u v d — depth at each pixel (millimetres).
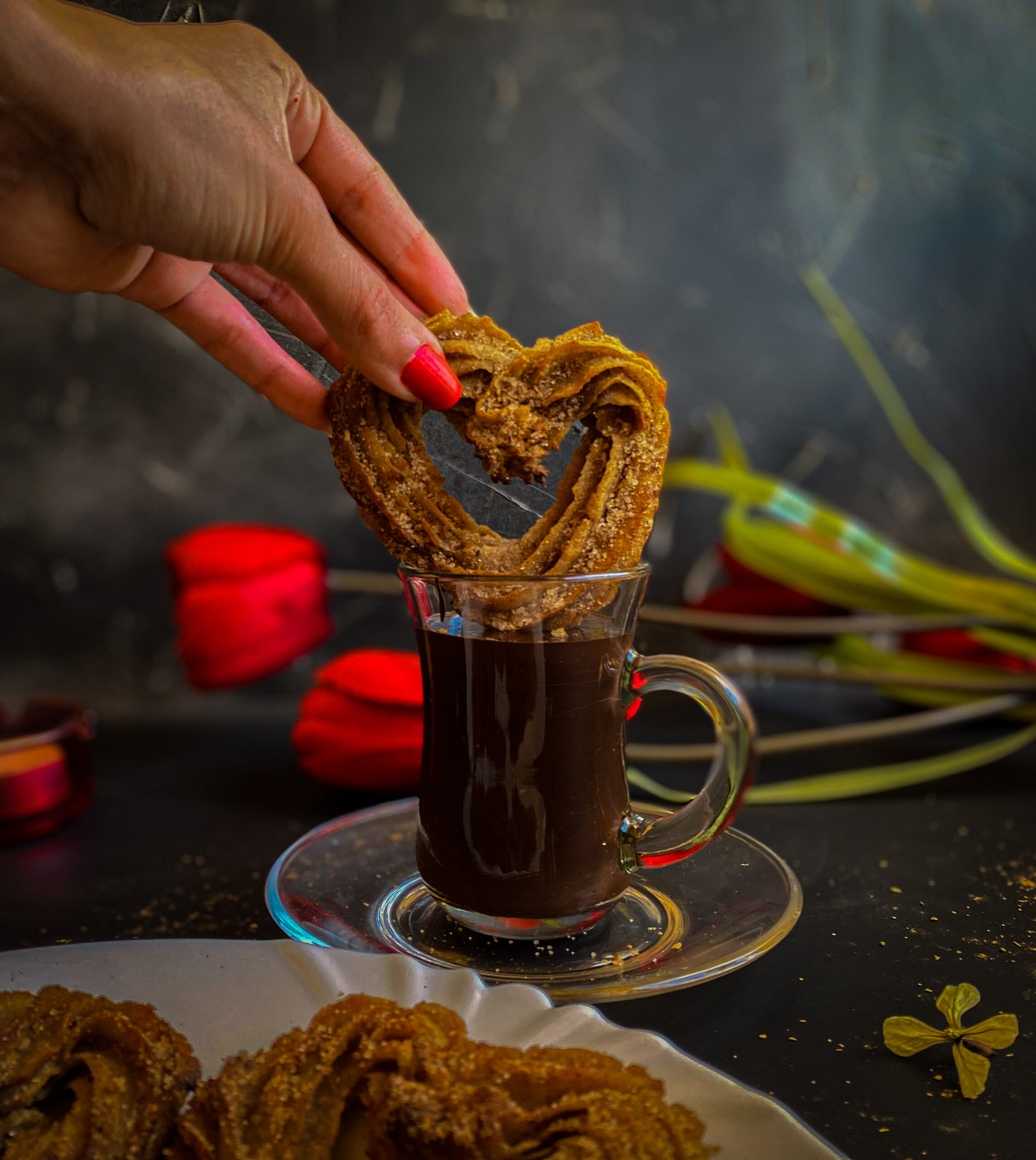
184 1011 289
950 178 719
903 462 732
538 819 320
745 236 707
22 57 280
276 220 304
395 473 325
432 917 344
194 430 676
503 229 684
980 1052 296
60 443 665
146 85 292
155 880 411
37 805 445
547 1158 246
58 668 674
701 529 718
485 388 328
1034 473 740
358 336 311
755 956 306
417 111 666
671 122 692
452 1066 262
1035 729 505
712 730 568
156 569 680
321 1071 264
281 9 641
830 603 572
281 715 644
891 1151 267
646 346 708
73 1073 277
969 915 376
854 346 599
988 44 709
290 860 368
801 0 691
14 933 373
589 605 317
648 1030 301
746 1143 247
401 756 462
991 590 560
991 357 733
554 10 670
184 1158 255
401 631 707
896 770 485
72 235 327
